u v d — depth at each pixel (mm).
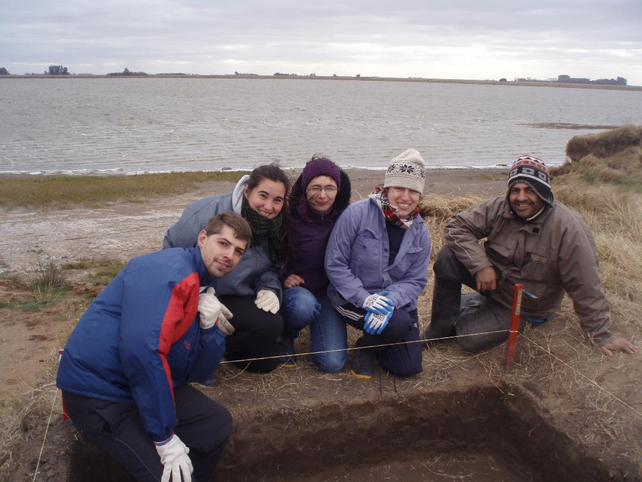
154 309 2582
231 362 3975
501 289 4242
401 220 3758
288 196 3629
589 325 3953
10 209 14008
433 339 4301
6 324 6371
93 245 10609
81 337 2736
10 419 3607
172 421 2689
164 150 32750
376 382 3914
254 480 3670
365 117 65500
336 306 3965
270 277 3760
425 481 3770
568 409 3604
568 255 3803
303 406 3625
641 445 3260
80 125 47281
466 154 34719
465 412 3932
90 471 3256
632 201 8508
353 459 3824
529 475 3754
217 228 2879
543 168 3756
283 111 72938
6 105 75312
